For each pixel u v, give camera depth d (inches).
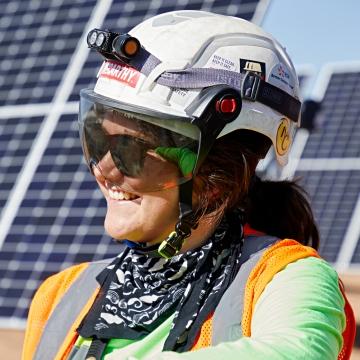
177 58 118.3
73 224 496.1
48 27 589.6
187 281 118.1
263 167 137.9
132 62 118.7
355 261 827.4
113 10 565.3
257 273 113.2
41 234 501.4
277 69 124.6
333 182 864.3
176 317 115.0
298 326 101.6
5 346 543.5
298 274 109.7
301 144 895.1
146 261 120.6
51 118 538.9
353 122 891.4
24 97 561.0
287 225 135.1
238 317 111.3
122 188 118.5
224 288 115.0
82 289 126.9
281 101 124.7
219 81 118.6
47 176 520.7
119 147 117.5
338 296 109.0
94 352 118.3
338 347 105.0
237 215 123.6
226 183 119.9
